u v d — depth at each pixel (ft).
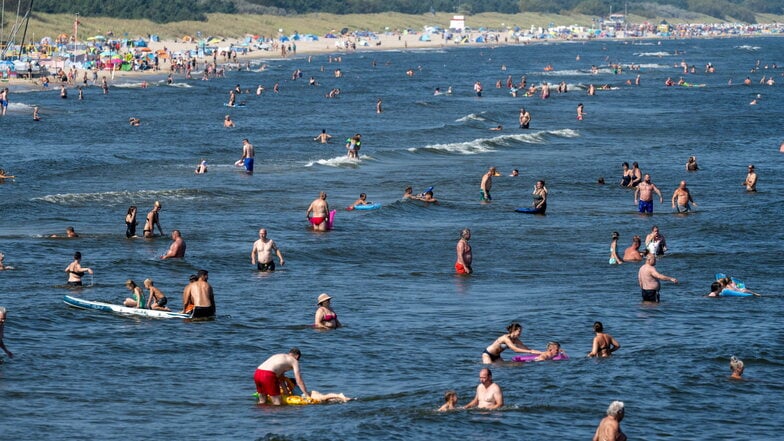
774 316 346.95
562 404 245.86
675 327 332.19
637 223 552.00
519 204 615.16
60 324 330.34
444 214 582.35
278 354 280.31
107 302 359.87
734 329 328.29
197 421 236.63
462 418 234.17
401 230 529.45
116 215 561.84
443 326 337.31
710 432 229.25
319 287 400.26
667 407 246.27
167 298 374.02
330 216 526.57
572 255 473.26
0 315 286.87
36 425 231.71
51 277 403.34
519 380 268.00
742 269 436.76
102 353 299.58
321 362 294.05
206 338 318.86
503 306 368.68
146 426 232.32
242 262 444.55
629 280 417.49
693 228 535.60
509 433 224.12
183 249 444.96
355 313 356.59
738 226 536.01
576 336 323.57
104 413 242.58
